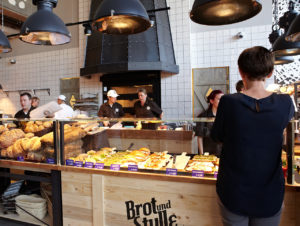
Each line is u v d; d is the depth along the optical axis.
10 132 2.17
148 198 1.61
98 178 1.74
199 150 1.86
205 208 1.47
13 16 5.17
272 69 1.05
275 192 1.03
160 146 1.99
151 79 5.00
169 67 4.51
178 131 1.91
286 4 4.30
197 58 4.92
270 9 4.46
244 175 1.04
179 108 4.88
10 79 6.63
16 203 2.19
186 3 4.77
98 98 5.38
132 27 2.19
